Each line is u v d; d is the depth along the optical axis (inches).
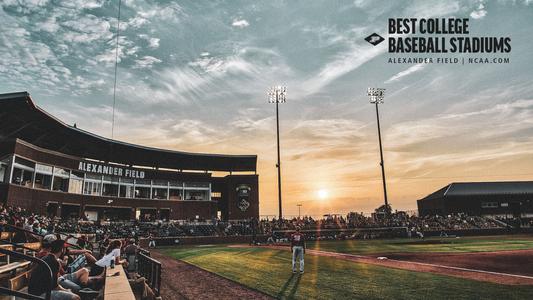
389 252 986.1
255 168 2662.4
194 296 414.6
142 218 2122.3
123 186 2089.1
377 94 2352.4
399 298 381.7
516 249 1009.5
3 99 1286.9
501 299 374.6
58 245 254.4
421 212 3019.2
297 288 445.7
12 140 1378.0
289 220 2127.2
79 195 1761.8
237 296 408.8
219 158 2536.9
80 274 328.5
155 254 1103.6
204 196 2439.7
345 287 448.1
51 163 1622.8
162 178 2265.0
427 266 663.1
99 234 1273.4
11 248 451.5
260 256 913.5
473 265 671.1
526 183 2765.7
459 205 2662.4
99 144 2027.6
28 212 1424.7
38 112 1456.7
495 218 2469.2
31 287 239.3
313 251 1068.5
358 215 2223.2
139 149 2214.6
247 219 2281.0
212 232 1871.3
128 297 241.8
